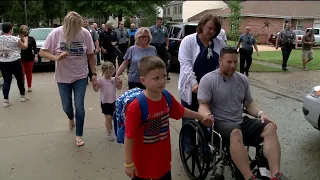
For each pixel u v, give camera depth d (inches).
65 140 177.0
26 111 232.1
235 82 125.0
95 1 1119.6
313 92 173.3
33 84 332.2
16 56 243.8
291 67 478.9
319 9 1216.2
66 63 163.5
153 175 92.4
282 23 1304.1
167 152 94.6
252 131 116.0
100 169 142.5
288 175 138.1
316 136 184.2
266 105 256.5
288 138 181.0
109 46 378.3
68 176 135.8
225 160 117.1
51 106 245.9
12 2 1208.8
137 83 183.8
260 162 111.1
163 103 89.5
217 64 141.1
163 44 361.7
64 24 157.0
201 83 125.6
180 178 134.5
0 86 309.7
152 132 89.4
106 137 182.7
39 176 135.6
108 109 175.0
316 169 143.3
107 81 175.0
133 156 90.2
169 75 397.1
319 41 946.1
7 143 171.9
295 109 244.4
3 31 240.2
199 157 125.3
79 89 167.9
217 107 124.2
